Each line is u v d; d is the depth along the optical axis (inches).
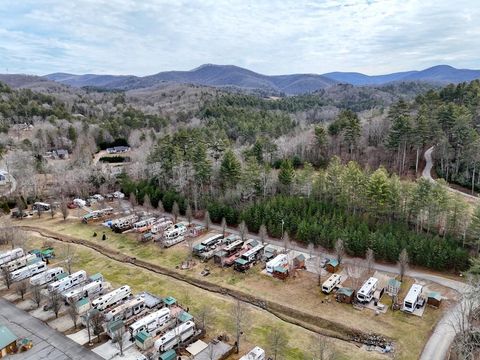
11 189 3981.3
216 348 1604.3
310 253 2496.3
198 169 3476.9
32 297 2063.2
